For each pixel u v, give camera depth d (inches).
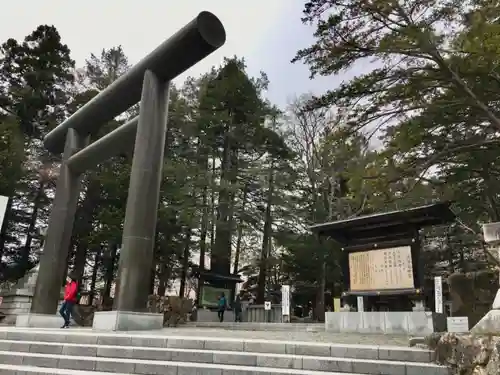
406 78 381.1
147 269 415.2
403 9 359.9
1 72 1116.5
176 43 448.5
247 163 1072.2
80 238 920.3
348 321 447.5
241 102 1089.4
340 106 416.2
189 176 949.2
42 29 1174.3
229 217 973.8
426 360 224.2
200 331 416.8
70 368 251.4
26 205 1040.8
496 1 325.7
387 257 450.6
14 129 886.4
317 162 1040.2
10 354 272.7
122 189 887.7
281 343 247.0
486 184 605.6
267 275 1129.4
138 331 370.3
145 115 455.2
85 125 597.0
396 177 383.9
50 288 527.2
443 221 435.2
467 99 377.7
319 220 989.8
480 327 234.2
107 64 1231.5
